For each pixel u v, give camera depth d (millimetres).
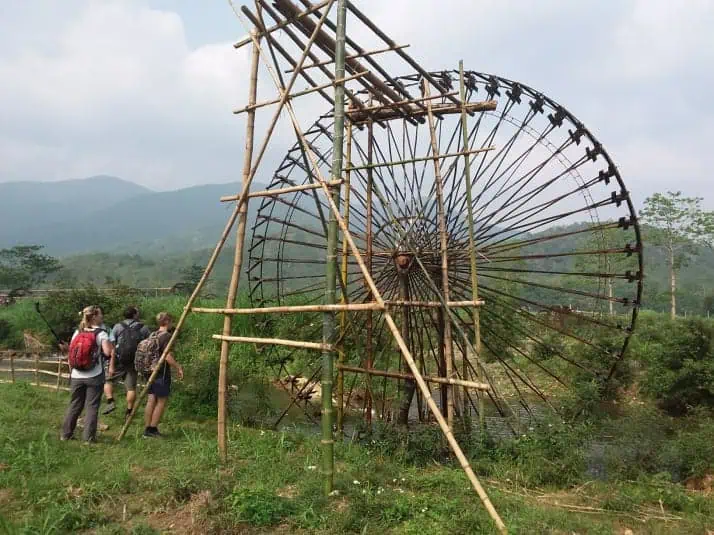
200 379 10273
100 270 81875
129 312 9172
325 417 5777
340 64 6102
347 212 9656
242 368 13141
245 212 6953
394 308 9992
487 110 8531
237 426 8914
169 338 8141
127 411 8953
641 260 10273
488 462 7500
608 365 13445
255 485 5559
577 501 6301
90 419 7262
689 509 6102
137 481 5840
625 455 7531
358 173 9664
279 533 4840
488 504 4688
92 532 4758
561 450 7438
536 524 5113
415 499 5543
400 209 9992
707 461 7219
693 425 10227
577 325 15016
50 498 5258
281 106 6520
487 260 9625
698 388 11562
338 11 6195
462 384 7406
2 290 46250
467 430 8328
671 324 13344
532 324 17859
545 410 10867
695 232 24953
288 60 7562
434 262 9516
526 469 7199
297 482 6152
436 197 8773
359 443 8273
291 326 14555
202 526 4773
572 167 10641
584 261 18594
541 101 10406
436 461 7629
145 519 5035
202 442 7422
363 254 9648
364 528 4852
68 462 6340
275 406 11820
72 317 17422
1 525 4582
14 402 9281
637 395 13078
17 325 20688
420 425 8641
